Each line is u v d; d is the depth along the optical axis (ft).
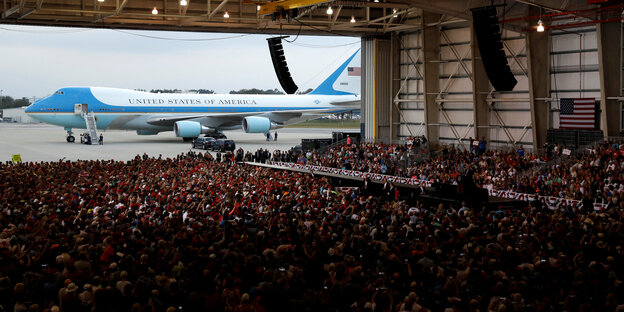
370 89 147.23
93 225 45.14
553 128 111.55
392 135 147.23
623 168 79.20
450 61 131.34
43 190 67.51
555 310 28.45
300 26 128.16
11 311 27.89
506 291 30.30
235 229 43.68
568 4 90.48
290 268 32.68
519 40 116.26
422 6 92.73
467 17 98.43
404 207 60.80
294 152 140.97
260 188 71.51
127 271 32.19
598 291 29.19
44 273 31.73
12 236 39.37
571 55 106.83
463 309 27.25
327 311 27.71
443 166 102.37
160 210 55.72
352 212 54.54
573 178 79.36
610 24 92.89
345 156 124.67
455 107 132.05
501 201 76.18
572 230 44.32
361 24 130.82
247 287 31.76
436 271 32.86
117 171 89.92
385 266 34.45
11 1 109.40
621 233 44.80
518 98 116.26
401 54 144.77
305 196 64.08
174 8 123.95
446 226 47.24
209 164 103.09
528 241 40.24
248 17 128.47
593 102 101.65
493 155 107.65
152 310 26.71
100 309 26.43
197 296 26.68
